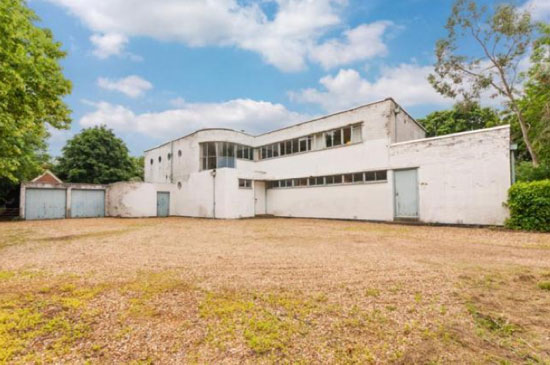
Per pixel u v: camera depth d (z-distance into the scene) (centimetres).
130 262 604
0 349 256
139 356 247
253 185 2127
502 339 277
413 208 1405
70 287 435
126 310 348
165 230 1233
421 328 299
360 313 338
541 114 1630
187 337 281
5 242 900
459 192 1252
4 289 425
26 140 1883
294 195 2036
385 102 1543
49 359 243
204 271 529
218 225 1464
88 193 2253
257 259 627
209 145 2195
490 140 1177
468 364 235
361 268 545
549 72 1497
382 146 1537
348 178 1709
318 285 445
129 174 3125
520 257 631
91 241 912
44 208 2019
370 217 1582
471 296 391
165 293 410
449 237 941
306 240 905
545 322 314
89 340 275
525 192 1043
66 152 2873
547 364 236
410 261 599
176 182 2464
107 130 3064
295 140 2050
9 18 749
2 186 2039
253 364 235
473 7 1482
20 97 799
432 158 1343
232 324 310
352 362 237
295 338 279
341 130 1761
